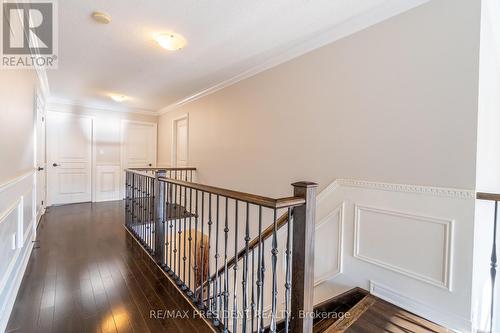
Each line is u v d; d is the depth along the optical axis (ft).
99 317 5.77
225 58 9.95
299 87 9.11
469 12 5.40
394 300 6.40
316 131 8.49
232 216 12.43
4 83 5.46
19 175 7.02
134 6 6.64
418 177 6.14
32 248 9.52
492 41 5.85
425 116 6.03
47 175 16.81
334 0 6.39
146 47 9.02
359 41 7.29
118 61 10.29
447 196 5.68
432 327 5.56
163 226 8.77
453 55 5.61
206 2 6.48
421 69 6.08
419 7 6.12
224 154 13.29
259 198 4.72
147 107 19.72
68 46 8.93
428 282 5.88
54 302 6.27
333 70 7.97
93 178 18.93
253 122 11.29
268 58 9.97
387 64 6.68
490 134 5.94
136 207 11.75
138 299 6.52
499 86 6.37
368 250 6.96
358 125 7.31
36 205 11.00
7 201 5.73
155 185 8.98
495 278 6.13
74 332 5.27
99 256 9.07
